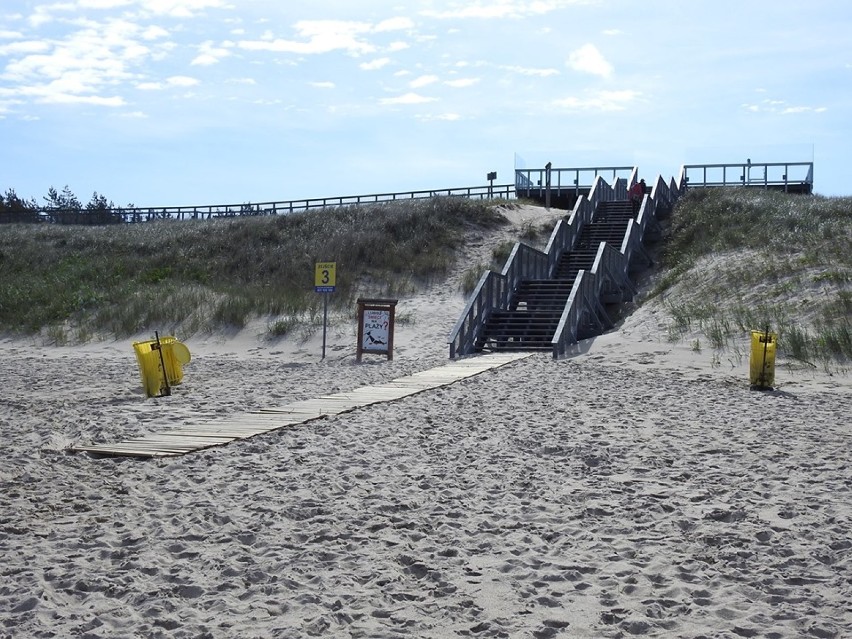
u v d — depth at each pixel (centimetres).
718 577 599
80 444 1061
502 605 554
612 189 4034
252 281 3366
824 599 556
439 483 867
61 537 693
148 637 502
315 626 514
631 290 2875
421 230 3703
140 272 3553
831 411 1285
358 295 3091
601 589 581
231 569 617
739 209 3459
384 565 629
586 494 823
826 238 2661
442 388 1542
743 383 1576
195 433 1116
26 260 4006
